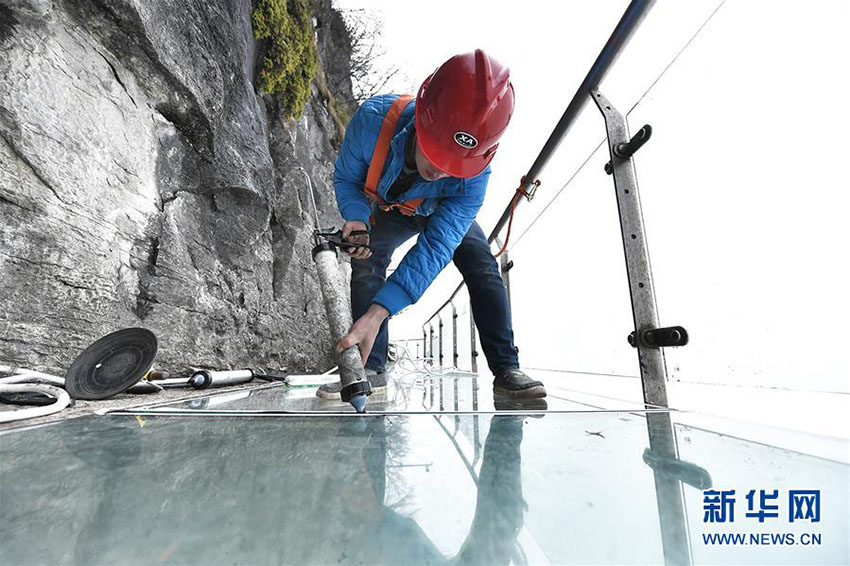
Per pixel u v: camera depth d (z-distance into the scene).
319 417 0.89
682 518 0.36
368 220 1.40
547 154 1.85
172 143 2.08
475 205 1.26
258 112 3.05
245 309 2.68
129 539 0.30
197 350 2.10
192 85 2.04
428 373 2.83
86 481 0.43
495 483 0.44
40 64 1.38
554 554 0.29
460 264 1.56
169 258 1.94
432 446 0.61
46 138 1.37
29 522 0.32
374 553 0.29
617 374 1.44
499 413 0.93
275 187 3.38
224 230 2.51
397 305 1.01
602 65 1.34
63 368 1.35
